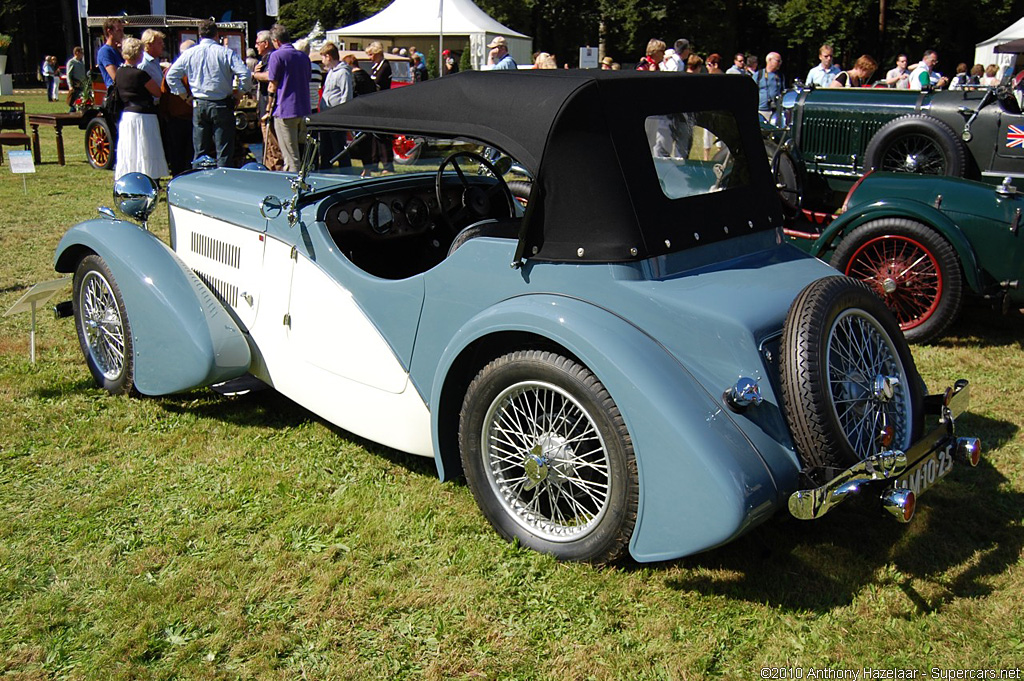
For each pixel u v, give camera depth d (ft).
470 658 8.17
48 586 9.17
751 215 10.67
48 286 14.37
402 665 8.09
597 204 9.00
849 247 17.19
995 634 8.45
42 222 26.50
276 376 12.51
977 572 9.44
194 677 7.89
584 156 8.99
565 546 9.45
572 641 8.40
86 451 12.07
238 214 12.73
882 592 9.09
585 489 9.30
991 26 83.92
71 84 50.90
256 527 10.31
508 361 9.29
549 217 9.20
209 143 30.30
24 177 30.78
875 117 20.15
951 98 19.38
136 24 43.24
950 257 16.22
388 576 9.36
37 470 11.55
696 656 8.17
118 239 12.93
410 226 13.03
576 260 9.11
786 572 9.45
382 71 38.63
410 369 10.62
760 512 8.10
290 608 8.86
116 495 10.95
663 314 8.80
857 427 8.77
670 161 9.60
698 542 8.18
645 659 8.15
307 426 13.01
